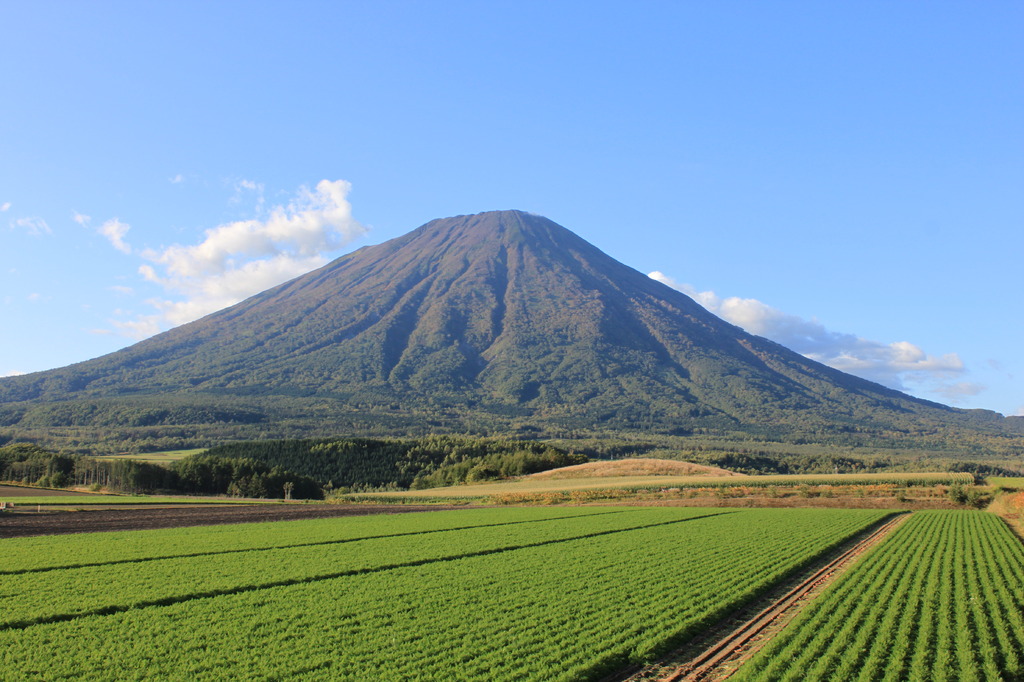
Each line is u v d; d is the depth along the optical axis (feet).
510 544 153.17
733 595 97.71
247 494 423.64
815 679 63.57
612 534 171.94
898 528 184.24
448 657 71.56
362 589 104.22
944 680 63.31
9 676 65.98
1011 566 122.01
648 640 75.87
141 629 82.12
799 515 220.84
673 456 643.45
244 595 99.91
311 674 66.59
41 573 116.16
